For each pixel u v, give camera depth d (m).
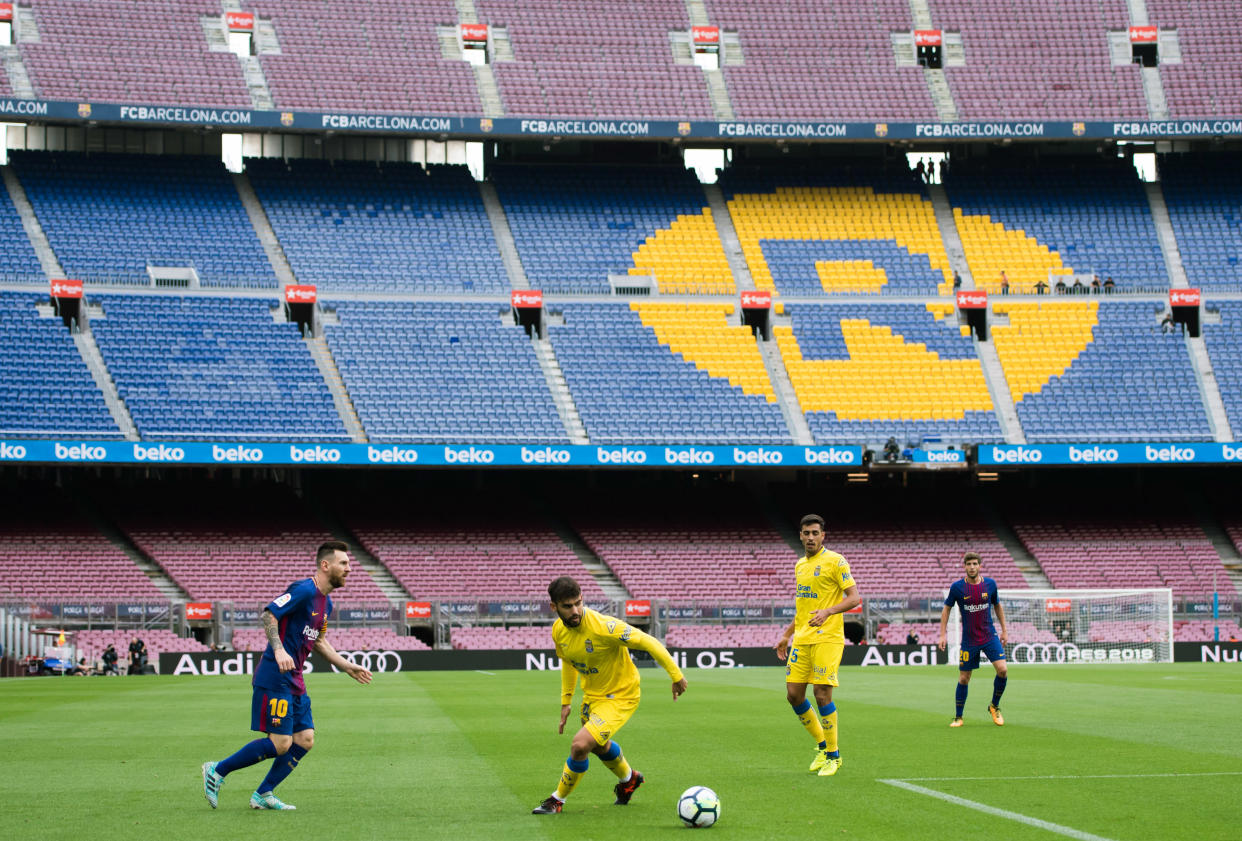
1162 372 52.16
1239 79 58.78
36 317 48.47
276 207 54.94
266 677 11.13
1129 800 11.25
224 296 51.09
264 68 55.72
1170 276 55.44
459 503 52.50
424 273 53.59
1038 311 54.41
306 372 49.50
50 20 54.72
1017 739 16.53
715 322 53.81
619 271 55.06
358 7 58.97
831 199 59.09
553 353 51.97
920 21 61.47
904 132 55.78
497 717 21.27
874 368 52.53
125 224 52.41
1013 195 59.25
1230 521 52.97
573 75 58.25
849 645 41.81
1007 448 48.31
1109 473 55.31
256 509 50.31
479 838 9.58
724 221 57.72
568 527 51.62
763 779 12.85
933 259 56.28
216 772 11.05
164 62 54.72
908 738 16.72
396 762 14.68
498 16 60.03
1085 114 57.78
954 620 45.22
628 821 10.34
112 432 45.69
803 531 13.79
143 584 44.59
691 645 44.91
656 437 49.47
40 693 29.00
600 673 11.00
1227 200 58.47
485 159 59.75
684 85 58.56
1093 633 43.38
